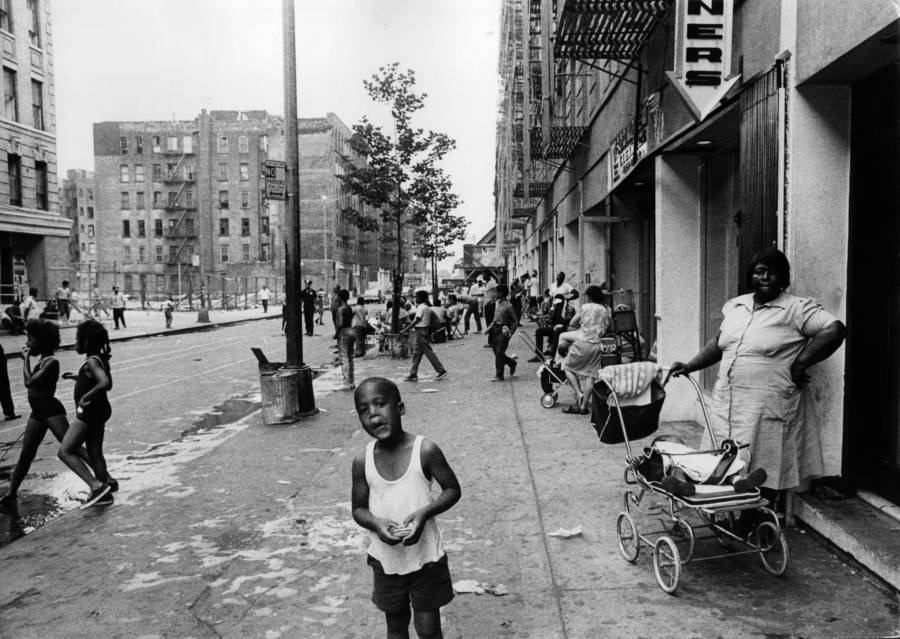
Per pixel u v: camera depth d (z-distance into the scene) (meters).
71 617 3.92
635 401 4.50
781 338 4.06
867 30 3.79
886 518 4.18
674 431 7.48
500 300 12.54
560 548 4.54
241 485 6.51
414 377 12.83
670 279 8.04
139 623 3.81
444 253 24.66
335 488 6.27
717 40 5.54
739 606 3.61
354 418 9.68
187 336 28.64
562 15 8.33
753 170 5.22
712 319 7.87
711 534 4.54
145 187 85.88
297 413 9.52
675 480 3.72
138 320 40.06
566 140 15.70
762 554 3.94
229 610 3.93
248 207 83.62
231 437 8.69
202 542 5.05
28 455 6.48
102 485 6.27
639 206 12.94
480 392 11.18
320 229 82.56
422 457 2.83
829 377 4.59
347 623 3.72
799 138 4.65
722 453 4.04
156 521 5.57
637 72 9.82
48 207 34.88
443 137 19.61
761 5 5.22
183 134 85.75
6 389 10.62
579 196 16.27
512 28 22.06
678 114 7.58
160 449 8.34
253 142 83.62
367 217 19.94
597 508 5.28
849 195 4.64
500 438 7.78
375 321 22.89
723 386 4.29
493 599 3.87
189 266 84.75
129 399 12.24
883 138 4.30
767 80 4.96
